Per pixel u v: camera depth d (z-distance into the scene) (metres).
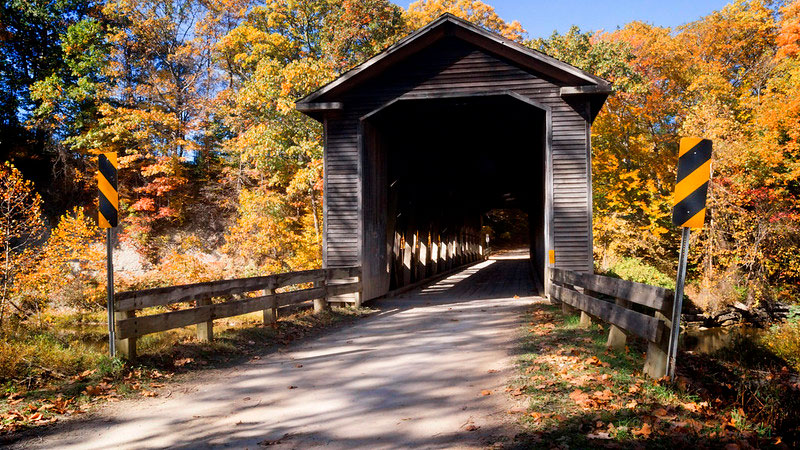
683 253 4.64
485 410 4.34
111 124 26.84
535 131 16.36
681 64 30.22
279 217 22.11
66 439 4.00
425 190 19.86
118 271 23.33
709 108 22.52
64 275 14.74
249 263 21.69
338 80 12.48
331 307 11.69
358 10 23.95
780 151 21.91
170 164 27.36
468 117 14.95
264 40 26.80
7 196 12.62
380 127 14.30
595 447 3.30
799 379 7.21
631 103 27.50
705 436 3.45
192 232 27.88
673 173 26.80
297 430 4.17
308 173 20.64
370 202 13.28
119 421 4.43
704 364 6.87
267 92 21.00
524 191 26.69
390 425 4.18
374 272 13.48
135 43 29.75
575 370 5.17
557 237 11.88
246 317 10.62
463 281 20.58
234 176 27.88
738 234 20.83
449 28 12.25
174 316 6.61
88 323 14.84
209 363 6.59
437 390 5.11
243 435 4.07
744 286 20.12
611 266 19.48
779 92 23.97
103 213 6.01
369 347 7.57
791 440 3.75
